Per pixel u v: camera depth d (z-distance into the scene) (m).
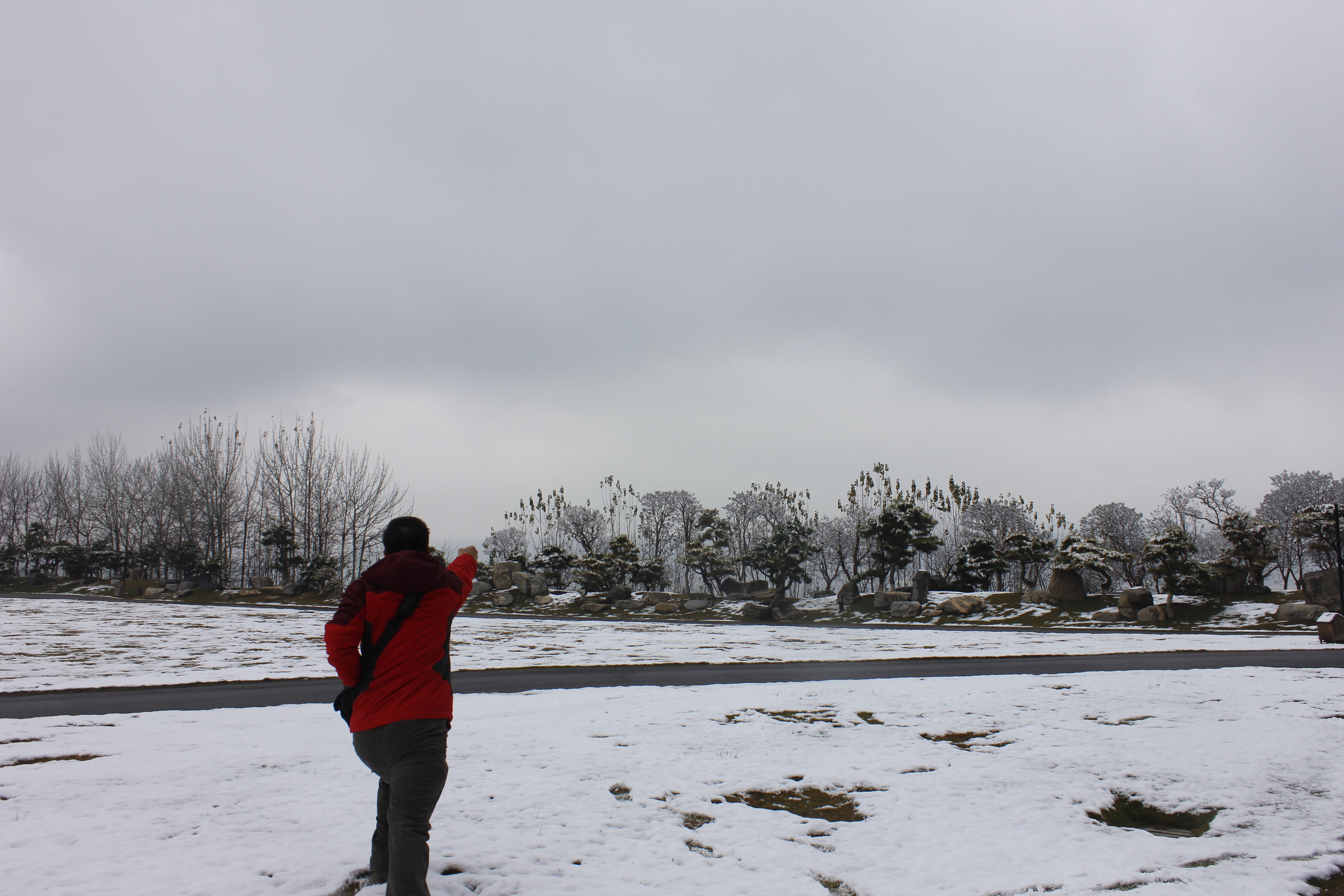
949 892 4.17
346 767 6.48
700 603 47.81
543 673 15.59
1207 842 5.05
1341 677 13.12
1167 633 29.25
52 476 81.69
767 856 4.67
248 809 5.27
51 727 8.73
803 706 10.16
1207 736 8.16
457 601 3.89
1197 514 58.62
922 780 6.45
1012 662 17.31
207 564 62.84
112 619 34.41
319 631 29.22
